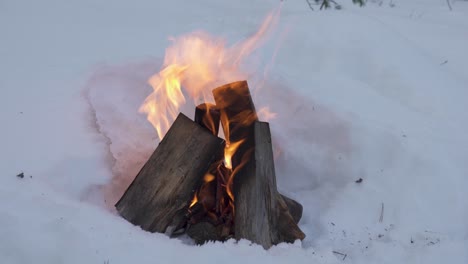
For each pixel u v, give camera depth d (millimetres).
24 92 4398
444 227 3564
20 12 5742
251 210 3387
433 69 4984
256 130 3467
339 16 5371
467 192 3766
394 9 6980
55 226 3191
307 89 4473
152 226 3488
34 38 5230
